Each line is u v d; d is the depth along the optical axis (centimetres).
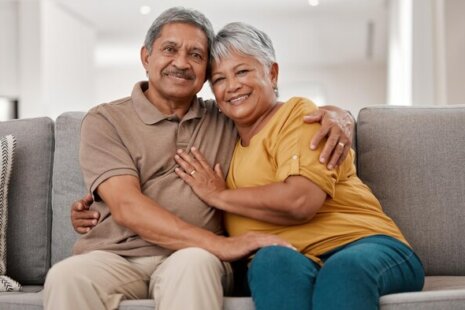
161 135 201
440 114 222
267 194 180
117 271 179
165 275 167
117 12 802
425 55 461
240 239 177
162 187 196
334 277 151
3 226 220
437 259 213
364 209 192
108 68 1205
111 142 196
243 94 196
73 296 164
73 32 796
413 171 217
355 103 1155
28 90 691
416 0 465
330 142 182
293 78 1160
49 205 234
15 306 182
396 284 166
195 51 202
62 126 233
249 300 167
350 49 1031
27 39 692
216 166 199
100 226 195
